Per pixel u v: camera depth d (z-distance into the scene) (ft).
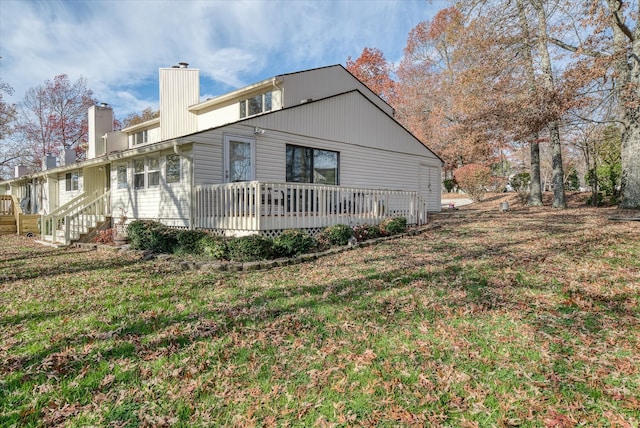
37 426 6.84
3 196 52.21
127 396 7.73
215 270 19.56
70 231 35.86
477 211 52.03
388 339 10.10
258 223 23.82
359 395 7.55
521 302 12.54
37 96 90.02
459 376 8.08
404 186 49.32
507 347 9.36
